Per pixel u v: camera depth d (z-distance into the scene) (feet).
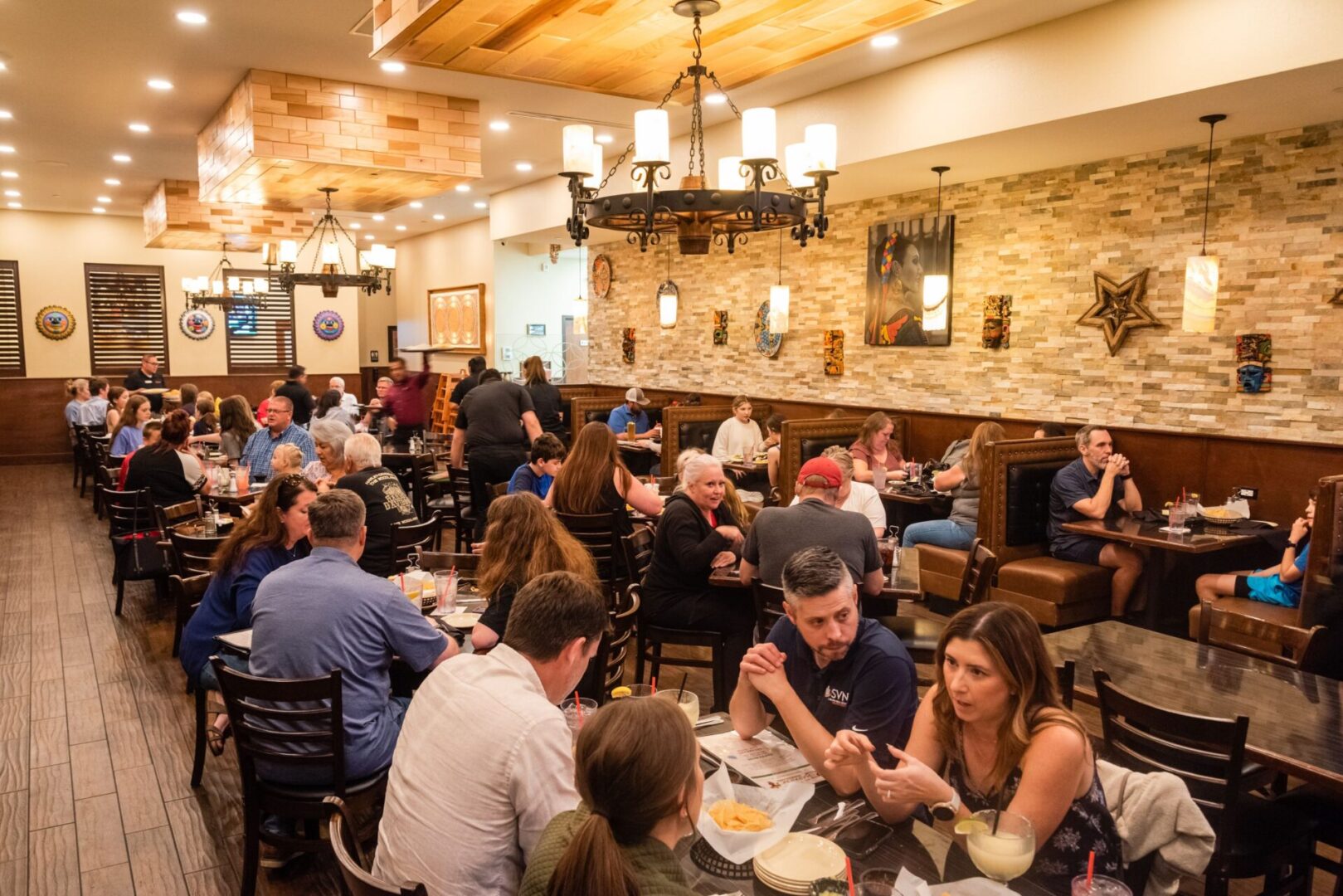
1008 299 24.03
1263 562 18.56
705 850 5.90
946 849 6.06
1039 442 20.36
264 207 37.73
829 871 5.54
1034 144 20.17
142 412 28.60
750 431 28.40
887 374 27.78
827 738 6.91
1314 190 17.94
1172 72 16.14
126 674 16.44
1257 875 7.98
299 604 8.87
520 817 5.81
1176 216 20.33
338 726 8.59
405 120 23.59
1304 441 18.08
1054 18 17.83
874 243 27.68
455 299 49.52
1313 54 14.32
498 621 9.87
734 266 33.53
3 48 20.35
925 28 18.44
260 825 9.96
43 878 10.18
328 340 51.93
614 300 40.93
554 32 13.00
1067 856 6.23
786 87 23.03
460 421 22.65
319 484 16.70
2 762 12.98
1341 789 7.20
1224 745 7.96
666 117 10.93
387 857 6.02
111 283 46.78
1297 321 18.30
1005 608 6.50
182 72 22.15
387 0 13.83
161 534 19.03
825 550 7.67
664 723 4.44
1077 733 6.17
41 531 28.89
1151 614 17.06
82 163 33.37
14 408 45.11
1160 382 20.80
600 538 15.26
